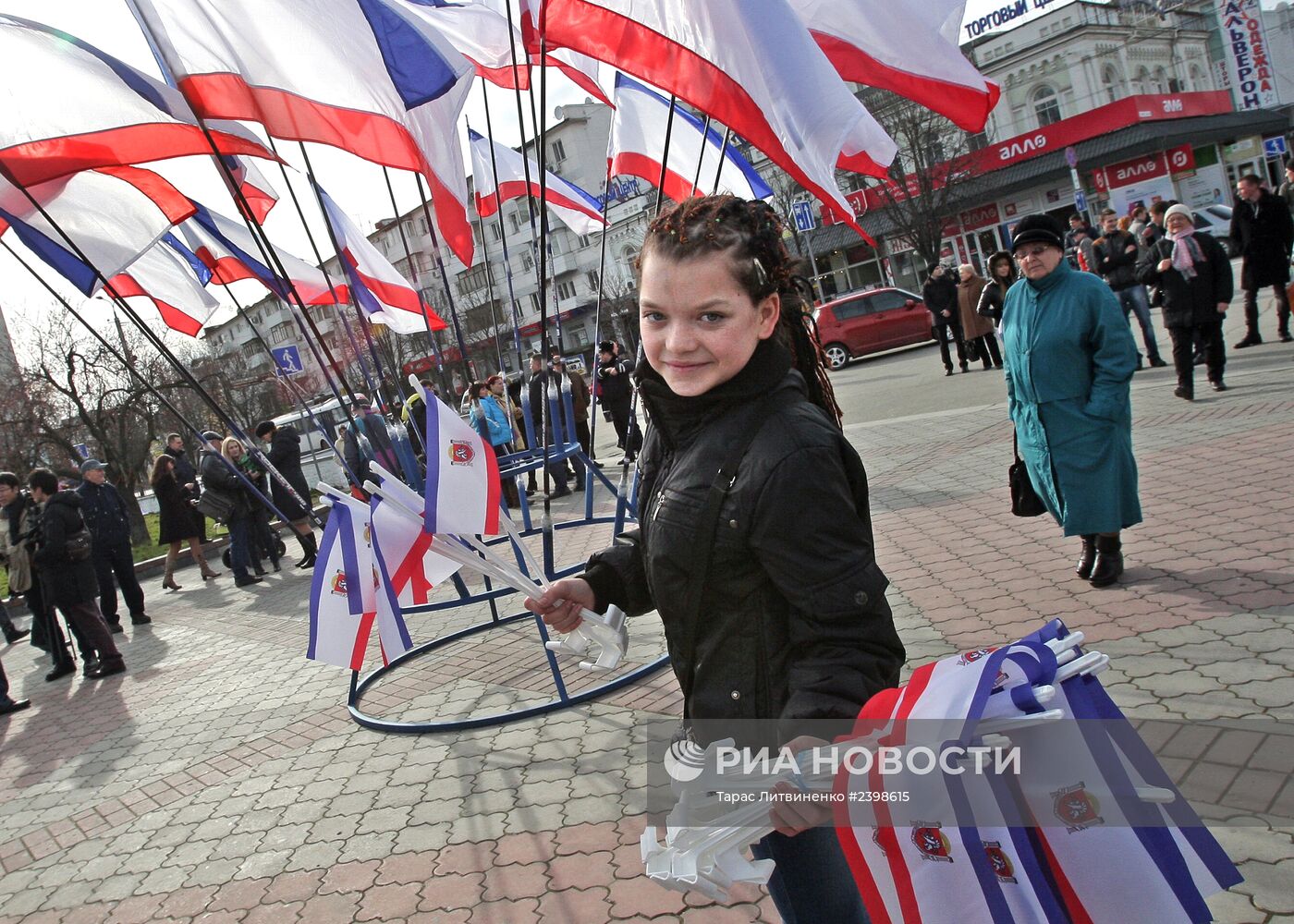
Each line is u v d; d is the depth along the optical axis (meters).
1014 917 1.27
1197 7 42.62
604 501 10.90
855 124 3.16
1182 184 30.38
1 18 3.31
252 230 3.58
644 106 5.01
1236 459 6.08
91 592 7.80
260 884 3.40
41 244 3.89
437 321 5.07
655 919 2.65
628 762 3.71
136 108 3.50
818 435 1.36
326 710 5.37
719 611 1.42
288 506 11.63
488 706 4.78
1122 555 4.70
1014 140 31.52
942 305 14.36
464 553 1.88
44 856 4.16
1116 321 4.23
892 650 1.35
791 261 1.49
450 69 3.62
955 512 6.52
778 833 1.51
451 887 3.09
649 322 1.44
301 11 3.42
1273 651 3.43
